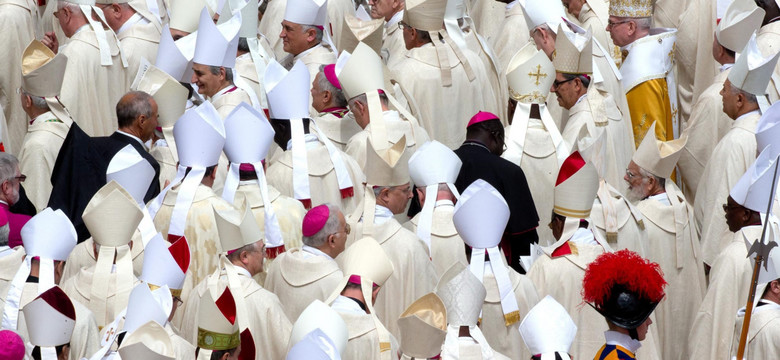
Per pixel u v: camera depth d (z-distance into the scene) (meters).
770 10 35.44
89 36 35.50
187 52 32.09
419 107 34.19
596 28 39.25
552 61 32.50
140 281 24.86
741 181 27.25
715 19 39.12
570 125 32.22
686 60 39.72
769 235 26.80
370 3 37.84
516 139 31.41
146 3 36.94
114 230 24.64
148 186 27.31
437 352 21.77
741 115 31.94
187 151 27.42
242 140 27.69
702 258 31.58
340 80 30.69
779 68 35.16
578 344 26.55
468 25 36.81
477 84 35.03
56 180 29.20
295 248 25.97
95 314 24.41
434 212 27.78
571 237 26.92
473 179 29.59
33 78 31.98
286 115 29.67
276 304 24.61
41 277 24.08
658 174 29.89
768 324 24.81
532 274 26.97
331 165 29.64
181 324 25.89
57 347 22.61
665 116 36.03
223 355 22.39
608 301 22.25
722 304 27.09
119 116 29.48
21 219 27.80
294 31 34.41
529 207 29.69
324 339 20.20
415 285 26.48
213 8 36.22
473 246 25.81
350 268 24.05
